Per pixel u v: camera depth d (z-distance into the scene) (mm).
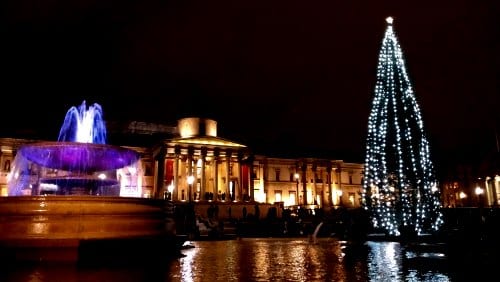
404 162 28297
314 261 14781
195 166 65875
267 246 23484
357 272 11711
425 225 28359
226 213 54125
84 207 12586
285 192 79500
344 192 85250
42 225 12164
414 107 28484
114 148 17656
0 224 12188
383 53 29922
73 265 11656
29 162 20469
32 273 10188
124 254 13000
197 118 70062
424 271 11906
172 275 10617
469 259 14781
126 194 64625
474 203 74062
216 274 11078
